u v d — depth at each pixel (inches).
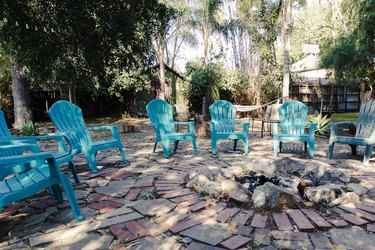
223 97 574.9
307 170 128.0
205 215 87.0
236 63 661.3
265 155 182.2
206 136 275.6
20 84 367.9
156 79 605.0
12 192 72.1
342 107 596.7
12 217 88.5
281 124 193.2
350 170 139.1
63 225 82.4
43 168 90.9
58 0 250.5
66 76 265.9
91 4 264.4
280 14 441.4
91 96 545.0
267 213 87.5
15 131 301.1
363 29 287.6
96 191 112.1
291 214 85.8
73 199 86.1
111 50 307.3
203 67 577.9
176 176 130.7
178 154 187.9
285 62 357.7
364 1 295.3
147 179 126.0
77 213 85.5
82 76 300.5
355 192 101.7
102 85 489.1
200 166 149.9
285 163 136.3
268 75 537.3
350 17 372.2
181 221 83.4
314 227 77.5
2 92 474.3
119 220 84.7
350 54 283.3
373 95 323.9
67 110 153.0
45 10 254.7
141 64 394.6
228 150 203.2
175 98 632.4
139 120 537.3
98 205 96.8
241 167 134.9
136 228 79.5
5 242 73.4
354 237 73.0
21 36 244.5
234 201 95.0
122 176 132.7
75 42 281.1
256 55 604.7
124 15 271.7
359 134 172.9
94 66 289.0
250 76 583.8
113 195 107.0
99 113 605.0
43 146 237.1
